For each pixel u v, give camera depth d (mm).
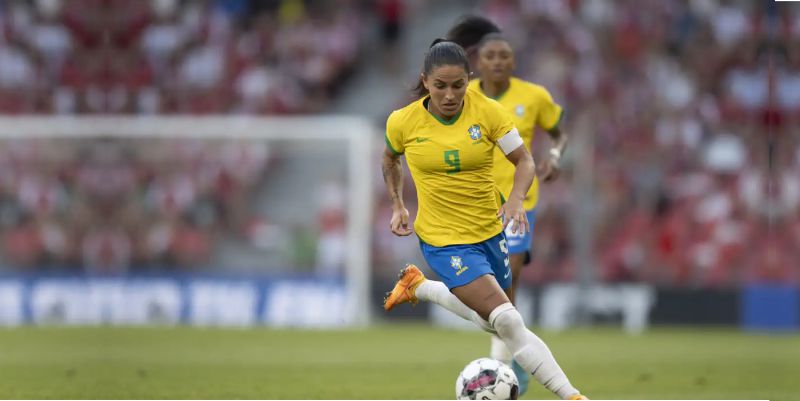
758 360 41406
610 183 69562
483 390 23484
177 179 66438
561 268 64125
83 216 65938
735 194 70375
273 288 63500
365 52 85312
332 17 85938
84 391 30672
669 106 77812
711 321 60719
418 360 41281
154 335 53062
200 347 46719
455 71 21922
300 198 66188
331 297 63500
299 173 66438
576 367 38656
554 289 60719
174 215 66125
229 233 66125
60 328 57500
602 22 82250
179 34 83750
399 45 85562
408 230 24656
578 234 59594
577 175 59219
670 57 81312
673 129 75562
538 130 63656
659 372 36938
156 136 66562
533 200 29312
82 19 81938
